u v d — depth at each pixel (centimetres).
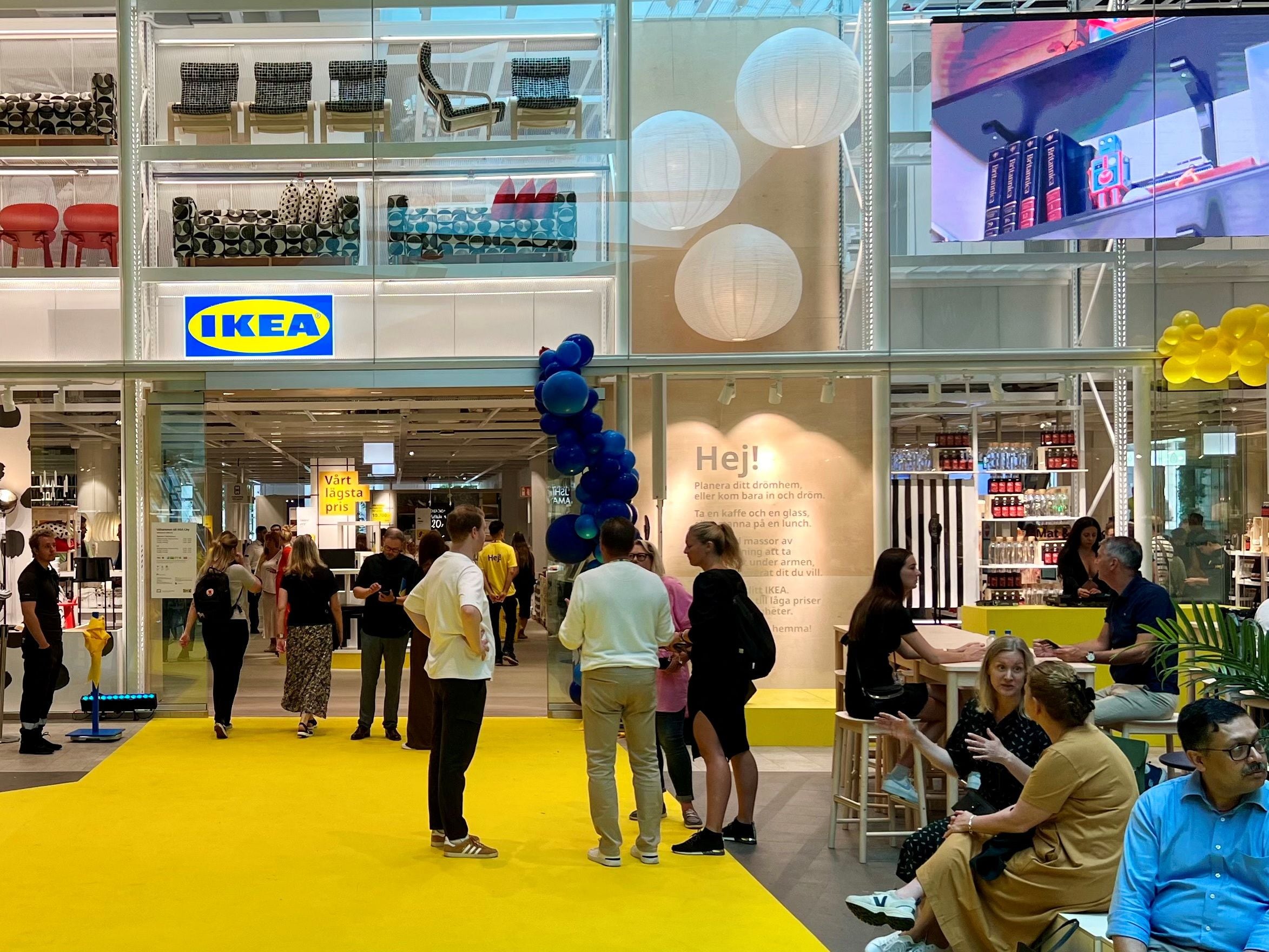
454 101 1005
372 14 1012
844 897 490
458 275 990
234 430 1467
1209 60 941
